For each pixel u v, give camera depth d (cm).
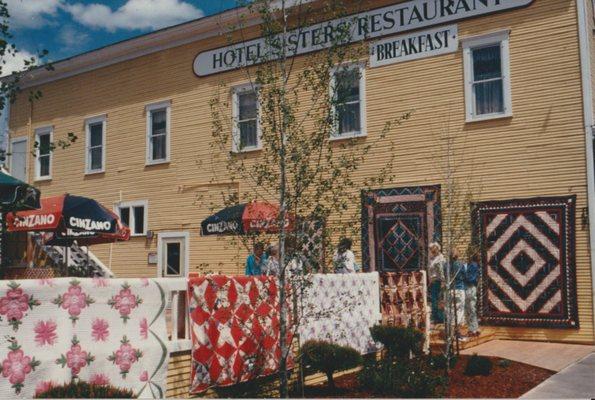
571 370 1055
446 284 1068
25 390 564
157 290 700
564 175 1437
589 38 1479
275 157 799
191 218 2002
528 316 1440
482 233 1510
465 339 1313
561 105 1458
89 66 2325
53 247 1941
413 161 1628
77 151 2336
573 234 1409
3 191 1116
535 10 1510
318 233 793
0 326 554
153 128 2158
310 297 953
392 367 931
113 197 2211
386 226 1633
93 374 621
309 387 924
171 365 714
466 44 1588
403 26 1681
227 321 786
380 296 1151
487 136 1540
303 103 1634
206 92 2012
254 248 834
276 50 891
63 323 603
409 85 1659
